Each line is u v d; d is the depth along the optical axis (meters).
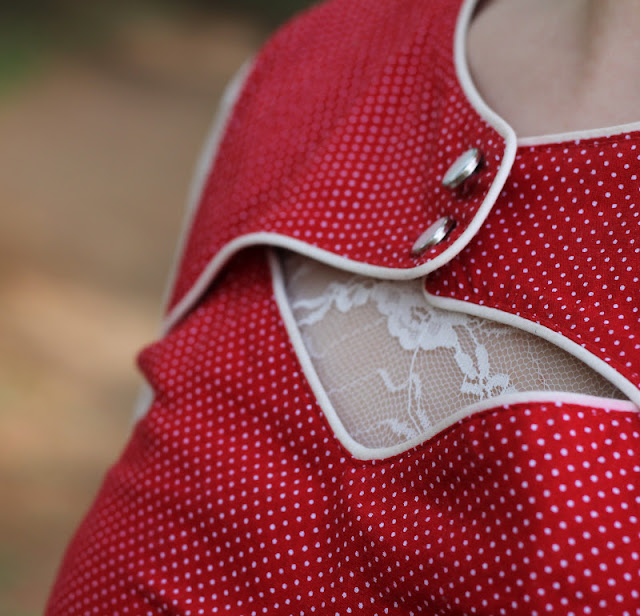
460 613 0.31
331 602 0.33
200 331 0.39
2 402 1.78
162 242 2.70
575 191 0.33
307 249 0.37
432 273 0.34
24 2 3.94
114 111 3.50
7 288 2.19
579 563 0.30
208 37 4.60
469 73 0.37
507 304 0.33
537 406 0.31
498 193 0.33
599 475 0.30
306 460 0.35
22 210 2.63
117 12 4.36
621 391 0.31
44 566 1.46
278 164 0.40
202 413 0.37
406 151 0.38
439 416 0.33
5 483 1.60
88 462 1.70
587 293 0.32
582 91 0.34
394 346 0.35
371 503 0.33
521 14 0.37
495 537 0.31
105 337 2.10
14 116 3.21
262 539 0.35
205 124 3.66
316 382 0.35
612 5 0.34
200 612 0.35
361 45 0.41
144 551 0.37
